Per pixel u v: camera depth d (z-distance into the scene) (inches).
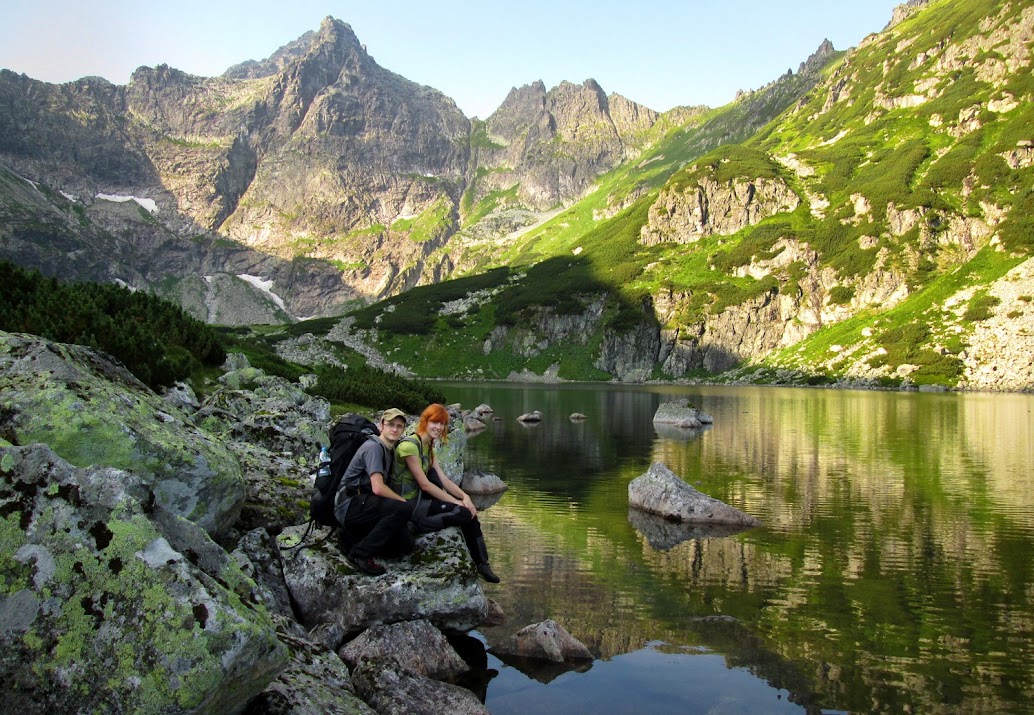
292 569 390.6
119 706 195.0
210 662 204.4
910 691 339.0
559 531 697.6
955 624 436.8
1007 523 746.2
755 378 6633.9
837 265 7278.5
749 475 1097.4
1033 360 5036.9
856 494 927.7
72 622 201.8
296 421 706.8
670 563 577.3
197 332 1182.3
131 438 316.2
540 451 1424.7
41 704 193.0
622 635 412.8
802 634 416.8
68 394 312.3
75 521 217.2
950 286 6328.7
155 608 207.2
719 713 314.3
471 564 411.2
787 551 621.6
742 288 7706.7
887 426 2041.1
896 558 599.5
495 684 343.9
